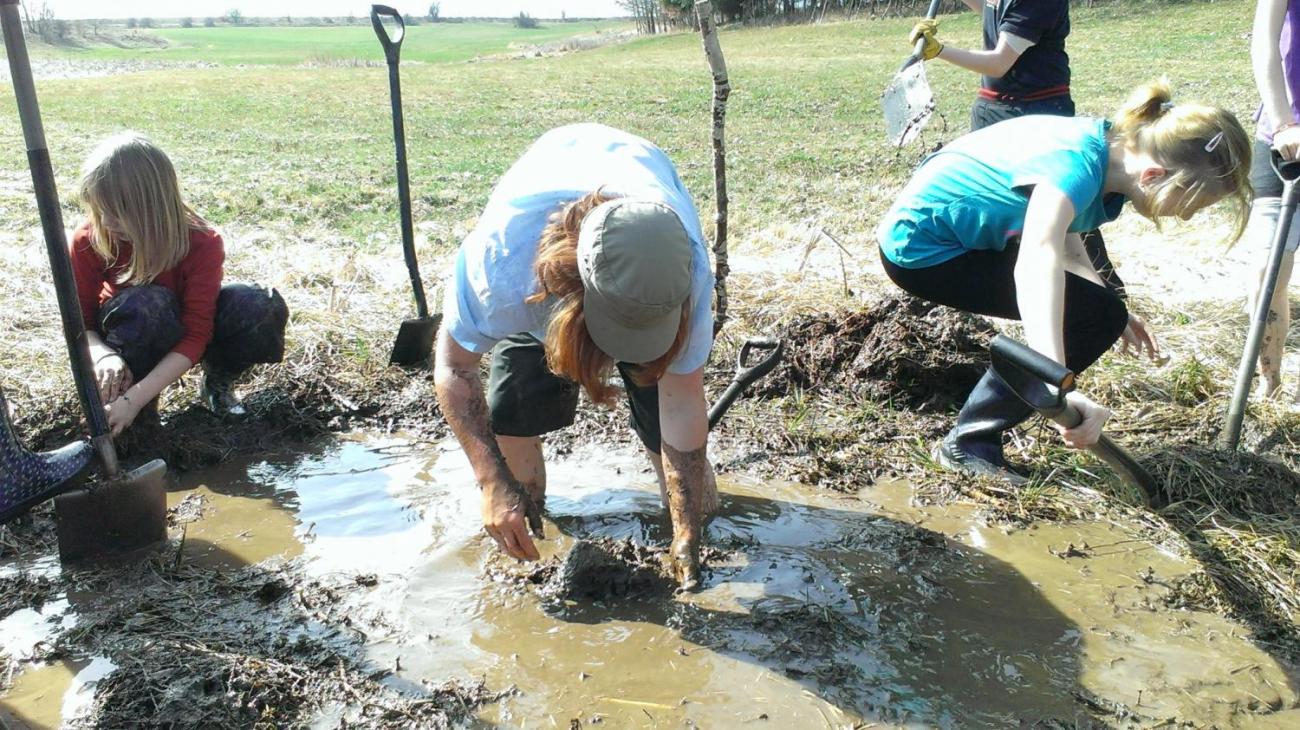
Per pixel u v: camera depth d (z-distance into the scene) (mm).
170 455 3904
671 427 2814
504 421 3262
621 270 1938
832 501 3664
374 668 2686
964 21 31656
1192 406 4215
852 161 10609
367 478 3836
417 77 27203
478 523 3469
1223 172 2900
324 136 14320
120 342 3666
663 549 3303
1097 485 3715
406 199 4375
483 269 2318
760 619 2906
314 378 4523
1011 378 2633
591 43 52625
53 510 3318
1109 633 2873
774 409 4379
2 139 12742
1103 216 3201
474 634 2846
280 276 6070
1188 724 2500
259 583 3070
